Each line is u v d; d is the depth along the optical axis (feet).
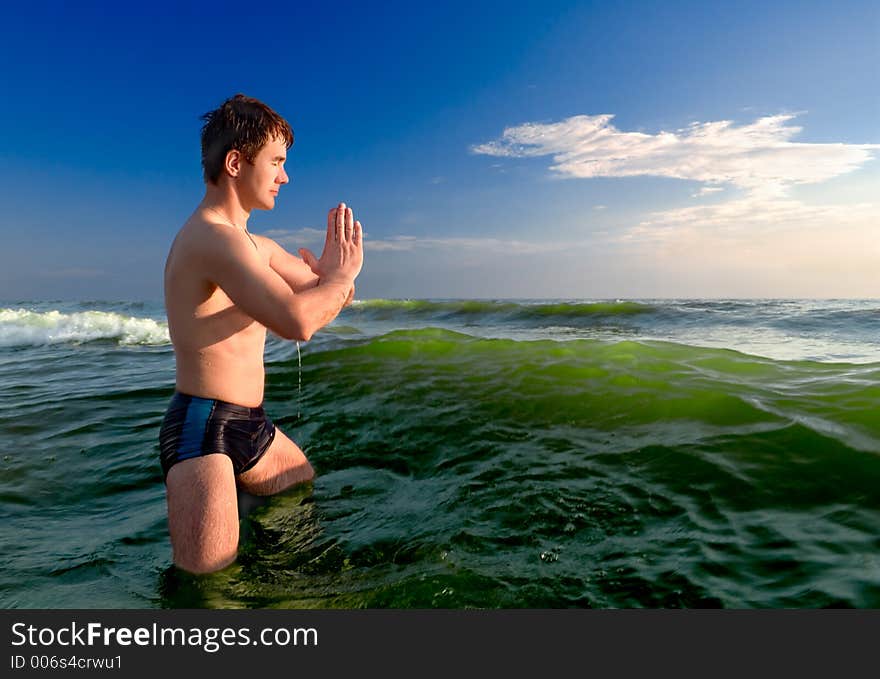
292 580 6.18
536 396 12.73
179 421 7.25
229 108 7.44
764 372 13.25
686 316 40.57
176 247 7.43
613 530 6.86
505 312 51.08
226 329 7.55
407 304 63.72
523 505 7.67
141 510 8.16
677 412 10.75
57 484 9.12
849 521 6.51
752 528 6.58
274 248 8.64
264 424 8.34
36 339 31.76
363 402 13.43
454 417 11.85
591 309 48.62
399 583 5.96
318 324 7.25
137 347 28.02
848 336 26.94
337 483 9.01
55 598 5.91
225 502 6.72
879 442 8.26
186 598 5.90
